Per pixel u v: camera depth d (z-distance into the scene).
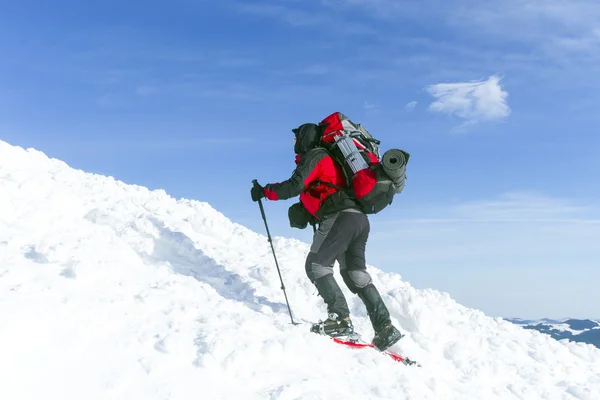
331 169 4.87
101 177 9.88
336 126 5.01
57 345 3.62
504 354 6.43
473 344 6.36
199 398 3.44
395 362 4.82
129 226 6.96
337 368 4.29
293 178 4.78
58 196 7.11
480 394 5.07
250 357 3.90
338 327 4.84
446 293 7.82
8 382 3.21
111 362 3.59
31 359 3.43
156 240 6.81
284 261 7.51
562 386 5.97
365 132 5.16
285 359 4.11
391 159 4.70
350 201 4.89
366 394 4.05
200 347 3.90
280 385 3.76
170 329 4.10
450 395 4.63
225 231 8.16
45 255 4.97
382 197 4.79
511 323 7.67
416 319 6.30
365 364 4.50
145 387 3.44
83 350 3.65
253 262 7.18
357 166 4.79
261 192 4.88
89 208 7.46
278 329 4.55
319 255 4.89
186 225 7.85
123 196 8.67
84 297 4.33
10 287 4.30
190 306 4.52
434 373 5.29
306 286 6.68
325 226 4.92
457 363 5.75
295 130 5.12
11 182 6.98
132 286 4.80
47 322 3.80
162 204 8.89
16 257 4.94
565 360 6.89
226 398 3.51
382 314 5.05
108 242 5.98
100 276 4.77
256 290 6.24
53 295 4.24
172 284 5.00
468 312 7.55
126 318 4.16
